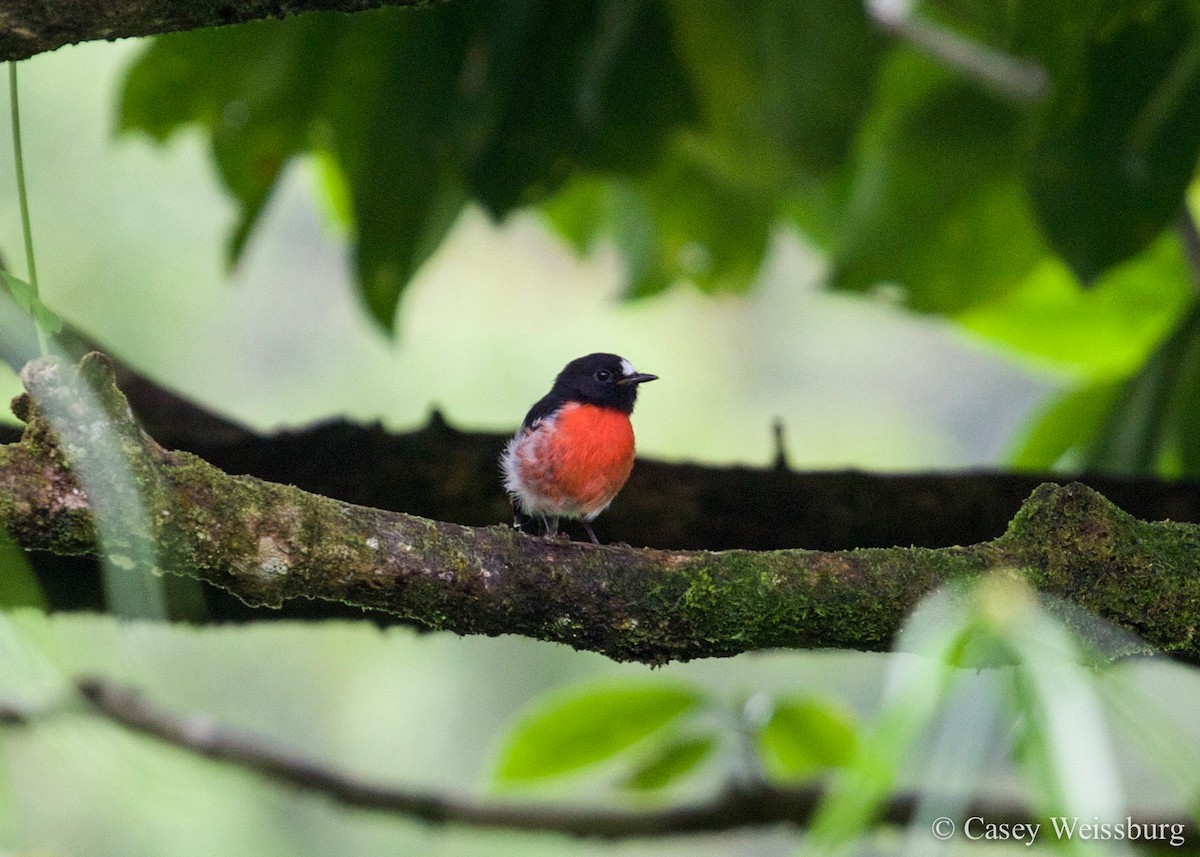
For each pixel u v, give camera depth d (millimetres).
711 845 12414
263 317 14969
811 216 11391
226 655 13281
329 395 14930
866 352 17406
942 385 17562
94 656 8109
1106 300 10484
